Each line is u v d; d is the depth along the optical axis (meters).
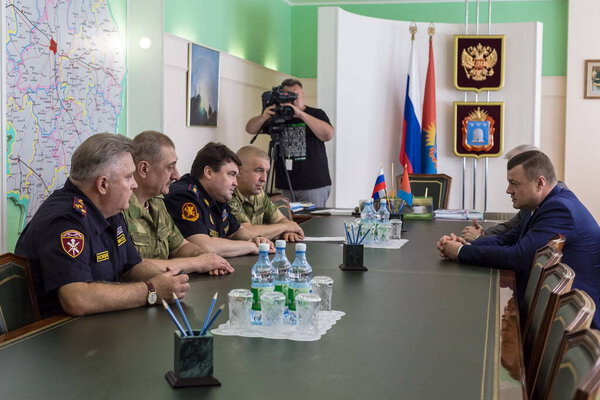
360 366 1.59
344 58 7.39
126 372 1.53
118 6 4.78
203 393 1.40
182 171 6.05
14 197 3.78
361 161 7.62
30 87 3.88
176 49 5.78
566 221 3.23
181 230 3.28
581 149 8.47
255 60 7.79
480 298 2.37
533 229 3.20
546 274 2.34
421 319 2.05
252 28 7.66
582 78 8.42
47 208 2.26
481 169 7.85
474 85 7.70
